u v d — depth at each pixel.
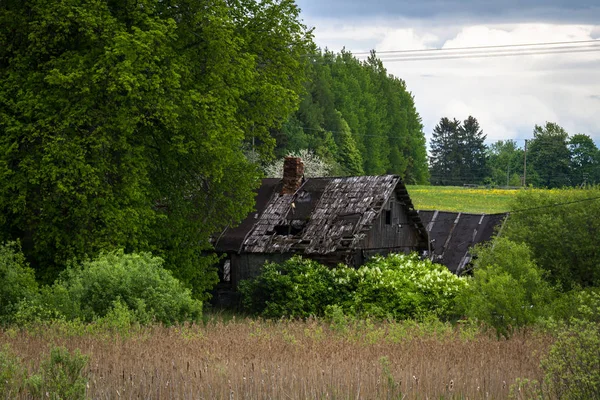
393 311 44.00
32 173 35.62
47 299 28.41
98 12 37.06
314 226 52.69
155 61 39.00
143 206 39.97
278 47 47.38
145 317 28.28
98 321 26.20
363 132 170.00
